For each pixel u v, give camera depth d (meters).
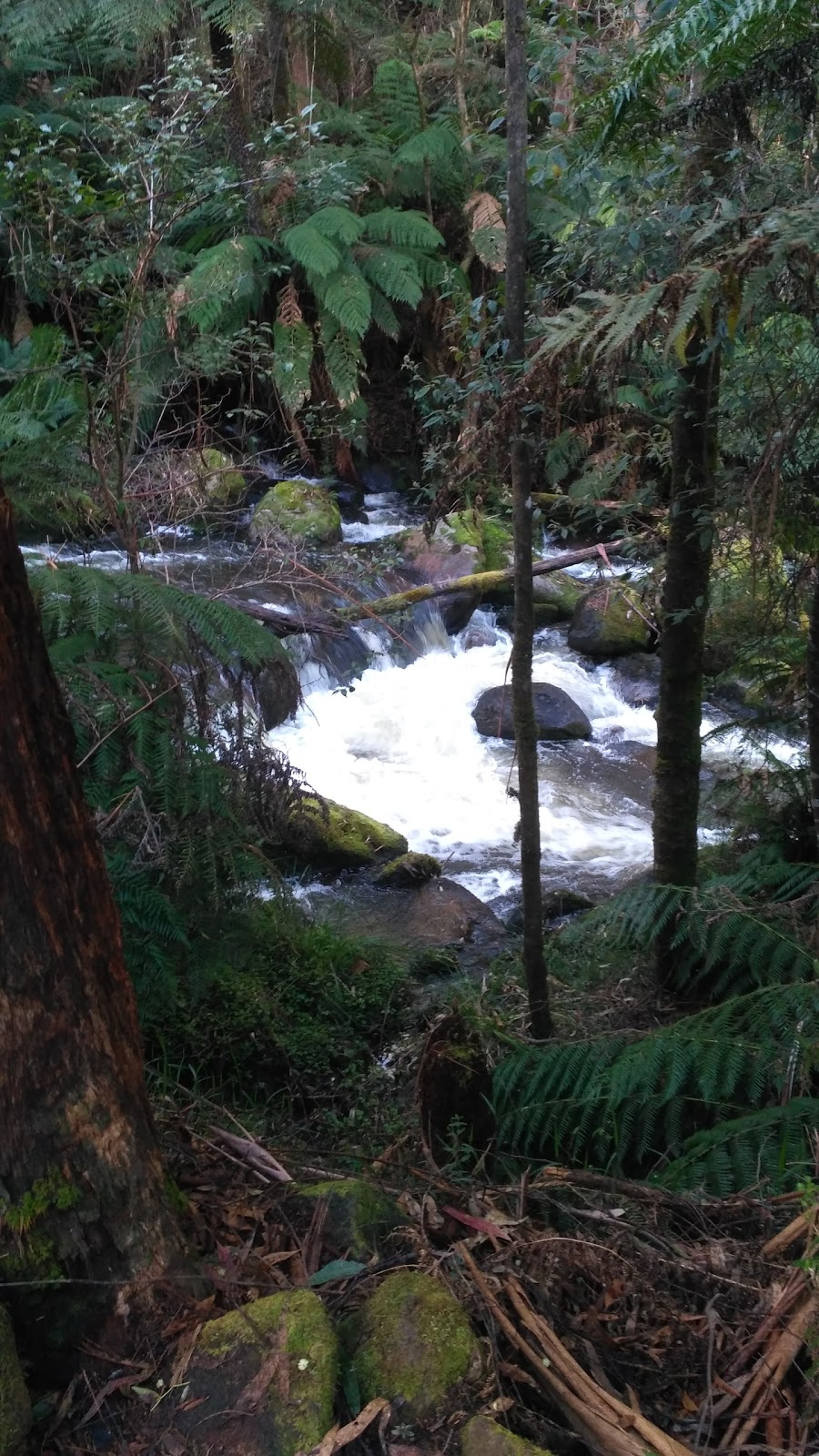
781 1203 2.29
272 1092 3.70
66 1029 1.66
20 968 1.60
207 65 4.41
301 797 3.73
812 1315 1.76
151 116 4.27
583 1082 3.10
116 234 3.99
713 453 3.30
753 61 2.84
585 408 3.31
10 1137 1.64
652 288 2.29
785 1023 2.94
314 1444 1.53
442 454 4.18
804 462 2.99
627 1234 2.11
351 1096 3.72
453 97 11.41
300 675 7.42
